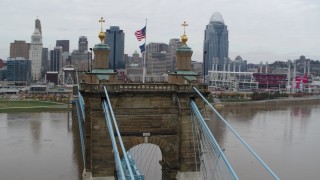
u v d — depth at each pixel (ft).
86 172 241.96
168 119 234.38
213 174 254.47
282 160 394.52
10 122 651.66
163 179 251.80
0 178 326.65
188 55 245.04
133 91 226.99
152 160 357.20
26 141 483.51
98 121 223.10
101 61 236.43
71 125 610.65
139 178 260.21
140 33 284.20
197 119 230.48
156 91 229.66
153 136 232.12
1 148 441.68
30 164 371.15
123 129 228.84
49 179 323.37
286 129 602.85
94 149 222.69
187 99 231.50
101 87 223.51
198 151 232.53
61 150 429.38
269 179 323.57
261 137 522.88
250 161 379.35
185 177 230.48
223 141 473.26
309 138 527.40
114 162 224.33
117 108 227.40
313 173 349.00
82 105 324.80
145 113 231.50
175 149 235.61
